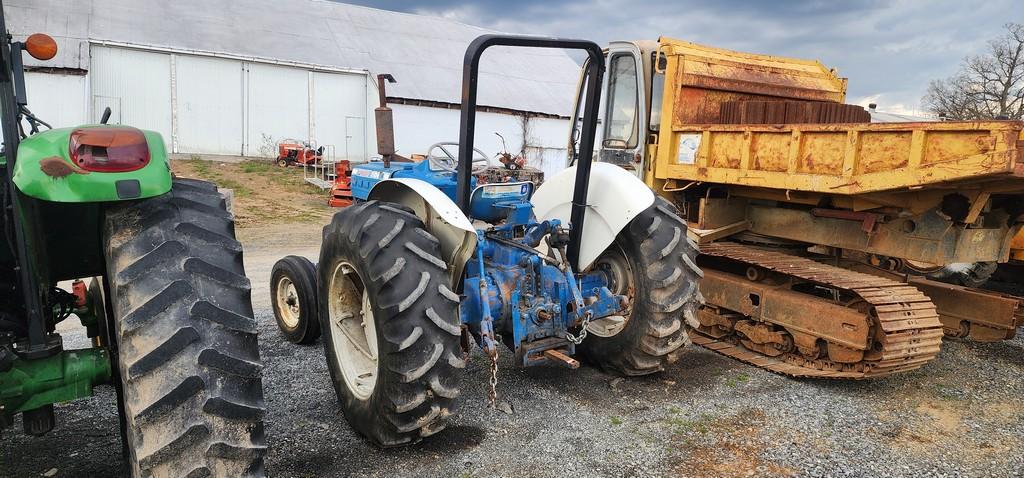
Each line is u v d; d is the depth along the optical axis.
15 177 1.89
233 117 23.44
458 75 28.25
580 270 4.14
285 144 22.20
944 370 4.70
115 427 3.34
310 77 24.48
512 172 4.96
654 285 3.94
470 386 4.07
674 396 4.02
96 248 2.67
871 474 3.09
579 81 6.78
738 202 5.85
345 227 3.32
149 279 2.00
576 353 4.63
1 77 1.97
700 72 5.98
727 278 5.21
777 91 6.51
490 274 3.69
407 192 3.68
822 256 5.57
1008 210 4.77
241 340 2.06
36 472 2.87
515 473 3.01
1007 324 4.95
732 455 3.25
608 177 4.06
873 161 4.31
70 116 19.66
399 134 25.08
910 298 4.27
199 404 1.98
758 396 4.06
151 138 2.13
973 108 27.59
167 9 25.88
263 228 12.38
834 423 3.67
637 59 6.21
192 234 2.12
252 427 2.07
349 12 31.39
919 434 3.56
